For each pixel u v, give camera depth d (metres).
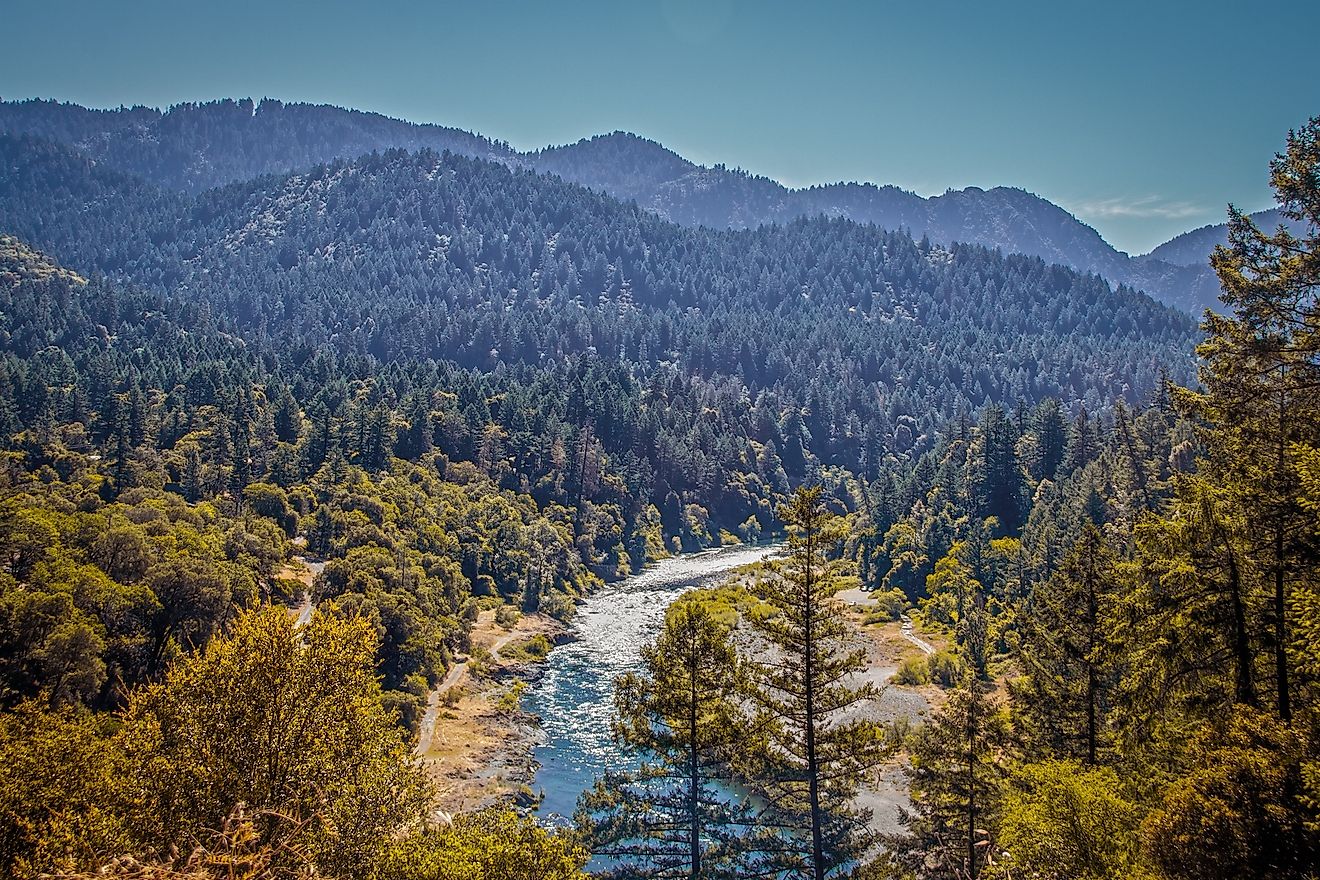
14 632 51.31
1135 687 24.69
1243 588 21.95
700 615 34.94
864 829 43.28
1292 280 22.48
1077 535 73.75
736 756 33.22
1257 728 18.66
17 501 76.06
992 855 31.77
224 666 23.12
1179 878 18.23
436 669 72.62
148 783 21.55
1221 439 23.77
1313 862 16.47
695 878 32.12
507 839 27.81
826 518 31.88
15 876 20.38
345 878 21.84
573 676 78.50
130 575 66.12
